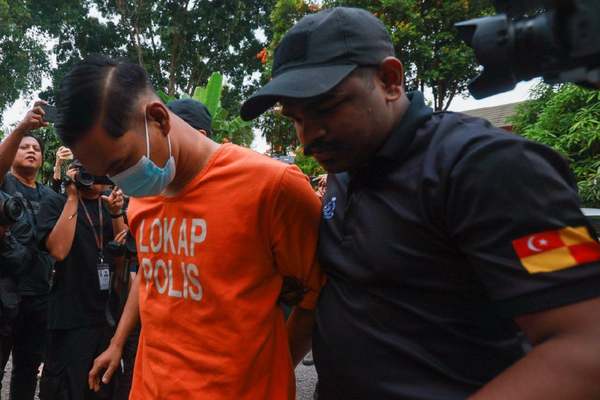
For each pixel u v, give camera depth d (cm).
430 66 970
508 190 85
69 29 1970
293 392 149
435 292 100
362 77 102
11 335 331
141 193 141
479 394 81
